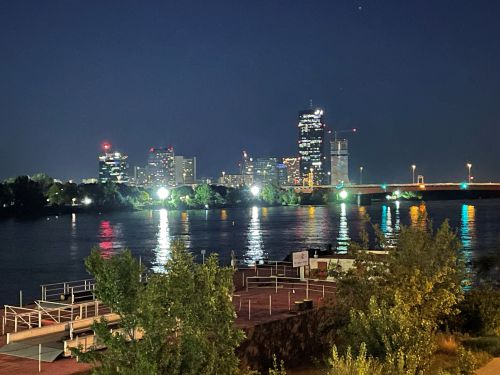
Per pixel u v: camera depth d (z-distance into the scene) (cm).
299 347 3375
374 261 2959
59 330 2984
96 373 1745
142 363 1666
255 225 19500
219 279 2025
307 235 15325
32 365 2539
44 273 9538
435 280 2855
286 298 3972
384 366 1919
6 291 7912
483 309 3528
